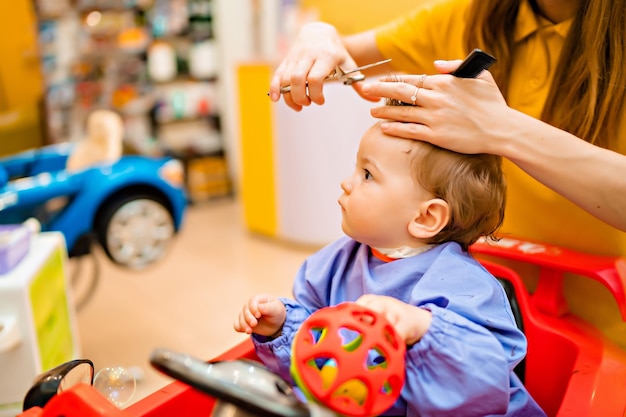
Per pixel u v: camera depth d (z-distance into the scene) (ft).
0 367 3.63
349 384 1.37
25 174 6.55
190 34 10.72
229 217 9.78
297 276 2.44
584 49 2.13
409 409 1.76
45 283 4.10
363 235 2.04
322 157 7.57
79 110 9.93
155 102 10.55
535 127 1.87
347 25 8.50
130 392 2.03
